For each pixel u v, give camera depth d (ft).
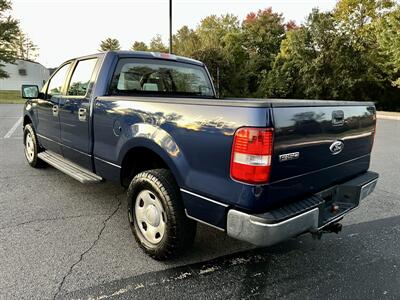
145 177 9.28
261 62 103.50
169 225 8.81
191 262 9.48
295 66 88.28
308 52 84.33
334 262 9.65
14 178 16.60
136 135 9.53
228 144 7.28
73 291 7.95
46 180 16.38
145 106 9.42
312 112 7.95
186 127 8.17
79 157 13.02
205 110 7.79
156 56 13.16
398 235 11.43
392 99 85.30
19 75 149.18
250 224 7.17
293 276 8.91
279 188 7.47
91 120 11.68
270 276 8.89
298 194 8.10
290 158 7.50
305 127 7.77
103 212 12.70
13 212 12.45
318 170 8.53
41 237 10.55
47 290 7.94
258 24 120.67
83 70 12.91
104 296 7.82
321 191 8.97
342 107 9.02
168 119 8.67
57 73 15.26
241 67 102.58
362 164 10.65
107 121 10.85
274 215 7.24
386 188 16.75
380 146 29.01
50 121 15.05
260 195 7.09
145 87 12.95
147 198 9.55
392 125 47.42
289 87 90.12
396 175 19.26
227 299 7.87
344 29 83.87
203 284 8.43
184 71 14.40
